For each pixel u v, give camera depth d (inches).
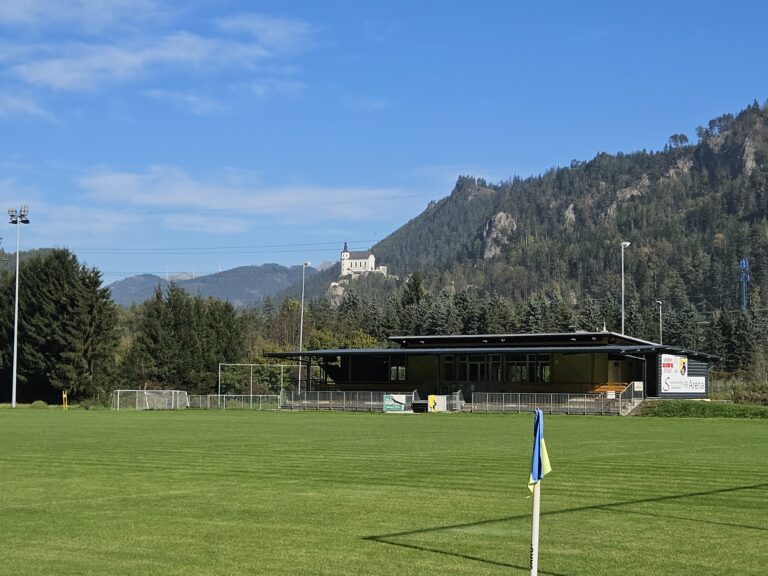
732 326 5423.2
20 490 792.3
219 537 572.7
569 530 602.5
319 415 2672.2
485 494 771.4
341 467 996.6
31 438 1461.6
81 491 786.2
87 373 3708.2
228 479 877.2
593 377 3083.2
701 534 589.6
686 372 3068.4
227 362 4419.3
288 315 6343.5
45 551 529.7
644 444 1378.0
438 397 2893.7
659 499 745.6
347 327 6299.2
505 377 3253.0
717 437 1563.7
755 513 674.2
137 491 786.8
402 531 594.9
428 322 5777.6
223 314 4539.9
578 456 1151.0
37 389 3818.9
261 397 3275.1
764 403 3166.8
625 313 6038.4
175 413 2738.7
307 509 685.9
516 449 1261.1
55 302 3750.0
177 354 4210.1
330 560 505.7
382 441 1429.6
